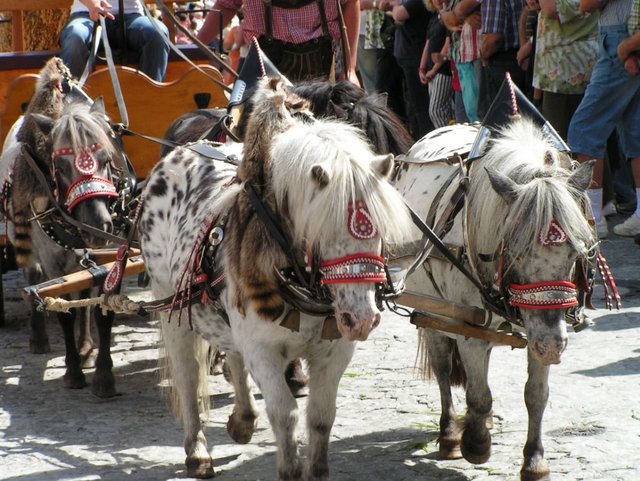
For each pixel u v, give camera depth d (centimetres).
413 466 894
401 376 1136
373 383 1116
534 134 849
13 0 1605
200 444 887
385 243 692
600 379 1072
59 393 1143
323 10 1298
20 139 1180
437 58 1927
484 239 800
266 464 906
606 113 1582
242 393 916
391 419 1010
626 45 1512
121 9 1456
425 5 1964
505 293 775
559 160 816
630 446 898
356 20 1373
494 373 1118
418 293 841
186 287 818
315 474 780
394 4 2044
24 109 1334
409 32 2025
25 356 1291
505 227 757
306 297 714
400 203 693
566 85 1653
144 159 1351
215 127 1042
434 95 1969
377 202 677
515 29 1717
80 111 1116
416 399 1064
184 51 1542
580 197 766
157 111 1345
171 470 900
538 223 731
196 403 894
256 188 732
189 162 905
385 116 1085
